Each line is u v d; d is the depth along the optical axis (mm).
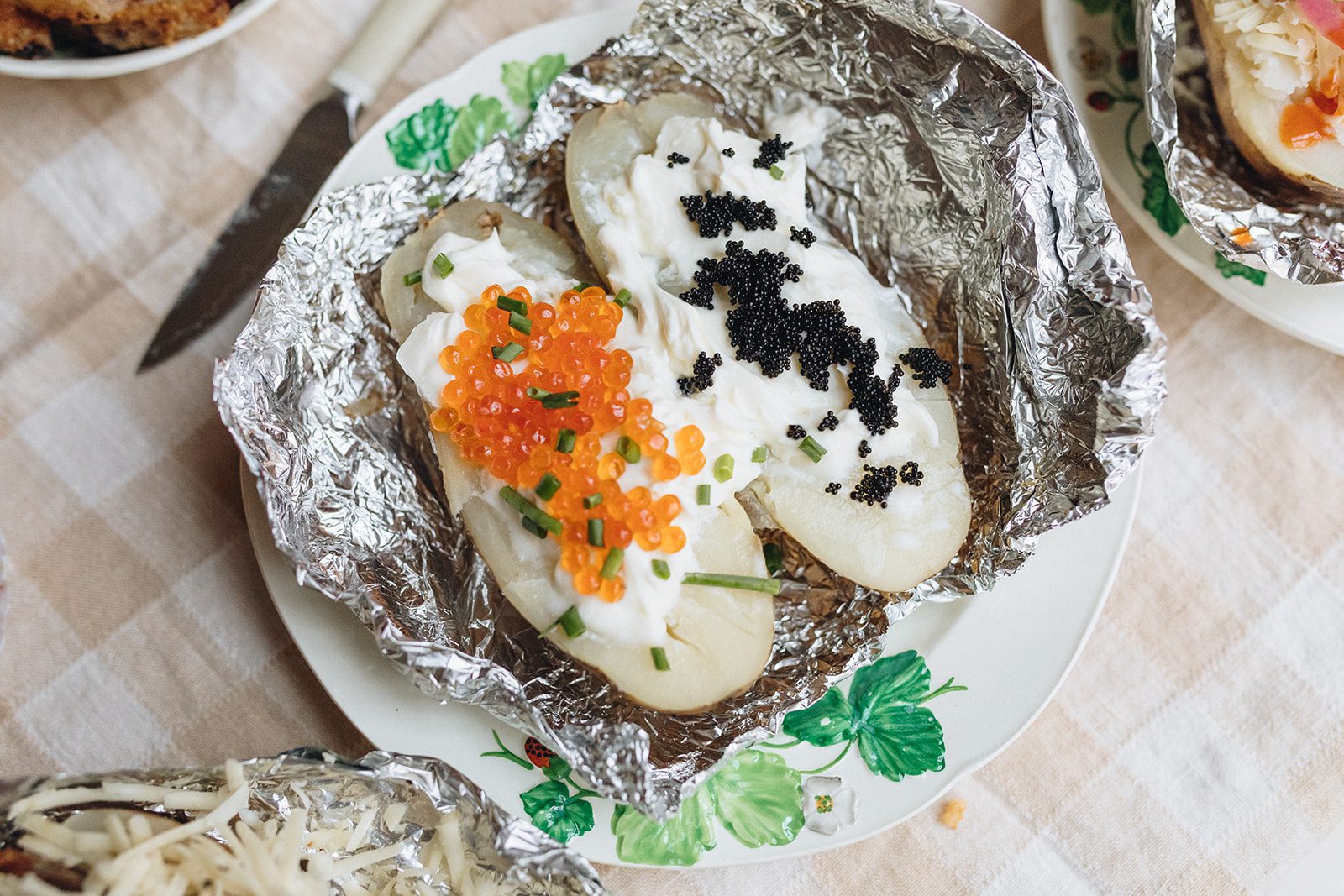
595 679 396
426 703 390
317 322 399
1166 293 434
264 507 393
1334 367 433
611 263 401
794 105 420
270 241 422
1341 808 416
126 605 411
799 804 391
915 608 401
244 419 373
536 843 362
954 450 399
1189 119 440
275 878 363
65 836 362
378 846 378
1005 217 395
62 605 410
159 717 406
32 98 429
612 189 406
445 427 388
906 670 398
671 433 383
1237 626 425
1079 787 417
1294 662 422
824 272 402
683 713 387
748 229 401
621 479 380
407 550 400
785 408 392
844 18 401
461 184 408
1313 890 412
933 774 392
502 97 415
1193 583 427
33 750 404
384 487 401
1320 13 410
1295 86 418
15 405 418
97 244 426
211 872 364
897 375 396
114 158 428
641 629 379
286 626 409
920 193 416
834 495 394
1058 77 425
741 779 392
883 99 411
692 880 407
